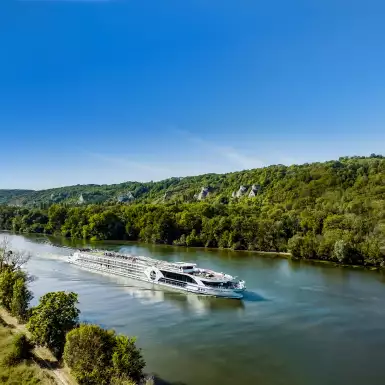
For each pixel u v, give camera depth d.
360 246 146.50
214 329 76.12
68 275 126.06
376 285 111.94
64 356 53.00
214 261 153.00
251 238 187.50
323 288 108.12
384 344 69.50
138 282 116.19
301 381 56.12
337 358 63.81
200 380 55.66
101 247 198.88
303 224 180.00
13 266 105.69
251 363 61.56
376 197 189.50
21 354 55.72
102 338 52.22
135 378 50.00
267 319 82.25
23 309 75.31
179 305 91.94
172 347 67.31
